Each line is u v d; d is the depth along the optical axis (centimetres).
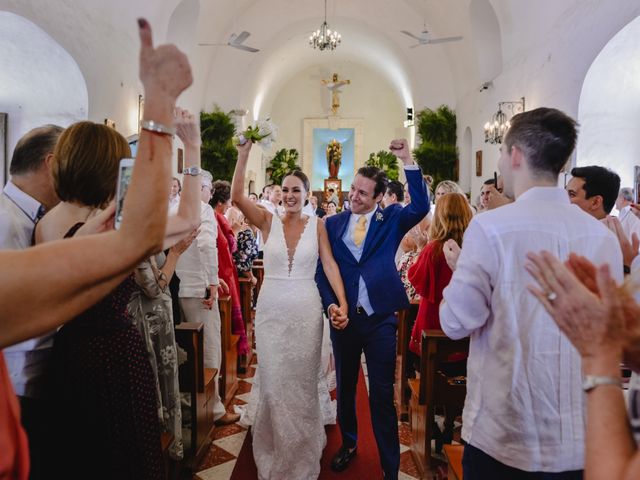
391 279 312
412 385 364
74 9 610
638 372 93
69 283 80
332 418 408
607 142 664
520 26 912
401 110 2162
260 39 1477
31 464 179
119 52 752
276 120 2195
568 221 170
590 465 88
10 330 78
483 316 172
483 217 175
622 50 616
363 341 315
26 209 191
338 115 2184
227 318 450
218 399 408
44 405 183
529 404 163
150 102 85
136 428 185
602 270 94
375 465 345
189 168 186
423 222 510
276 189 808
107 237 84
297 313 314
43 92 630
